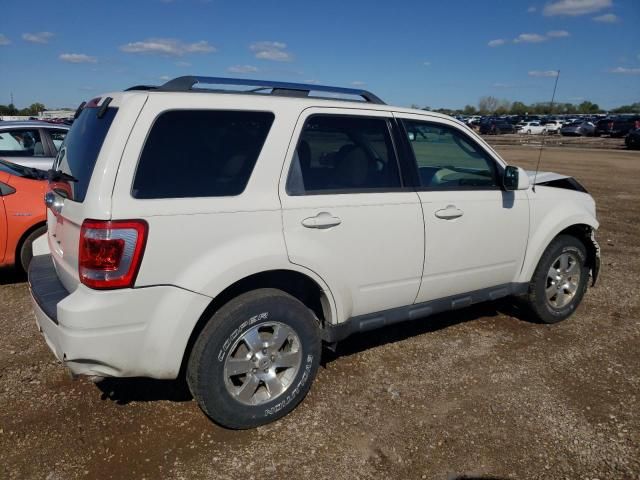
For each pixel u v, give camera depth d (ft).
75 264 9.08
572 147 105.19
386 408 10.96
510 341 14.32
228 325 9.48
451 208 12.43
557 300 15.47
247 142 9.82
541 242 14.43
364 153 11.38
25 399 10.98
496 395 11.51
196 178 9.22
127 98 9.04
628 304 17.38
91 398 11.10
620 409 11.05
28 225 17.31
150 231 8.64
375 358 13.16
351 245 10.87
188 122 9.29
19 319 14.96
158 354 9.06
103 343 8.62
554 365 12.96
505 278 14.16
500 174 13.65
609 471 9.18
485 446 9.78
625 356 13.52
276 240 9.82
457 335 14.66
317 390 11.61
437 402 11.20
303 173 10.41
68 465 9.06
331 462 9.29
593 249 16.02
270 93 10.89
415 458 9.43
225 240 9.35
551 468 9.24
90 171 8.84
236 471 9.01
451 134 12.96
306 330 10.48
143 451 9.47
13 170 18.12
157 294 8.86
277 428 10.25
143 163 8.78
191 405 10.96
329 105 10.95
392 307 12.08
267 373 10.21
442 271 12.58
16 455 9.28
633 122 142.10
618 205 36.81
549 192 14.85
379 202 11.23
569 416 10.77
